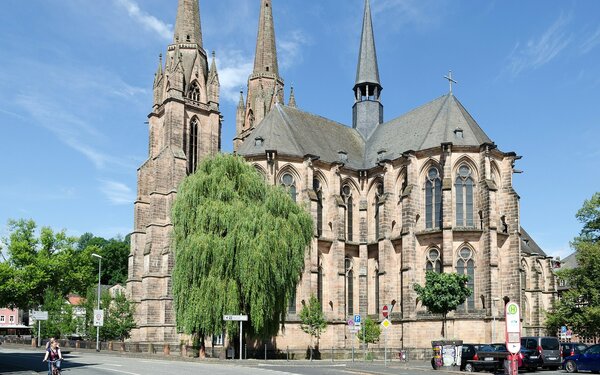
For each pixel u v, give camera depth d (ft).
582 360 168.96
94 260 549.95
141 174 366.02
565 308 261.03
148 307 332.39
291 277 213.25
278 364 191.01
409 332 262.47
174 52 370.53
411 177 277.64
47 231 330.54
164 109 365.81
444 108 292.20
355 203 311.88
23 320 617.21
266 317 204.64
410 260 269.23
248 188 218.38
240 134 414.82
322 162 299.58
